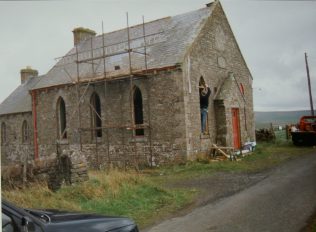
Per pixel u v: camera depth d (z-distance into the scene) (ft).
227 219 25.96
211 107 66.23
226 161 57.82
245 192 34.42
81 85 72.74
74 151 36.19
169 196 34.63
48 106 79.15
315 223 23.04
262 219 25.17
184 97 58.75
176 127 59.11
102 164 68.85
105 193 33.71
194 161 58.18
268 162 54.49
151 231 24.58
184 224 25.70
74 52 85.97
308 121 80.07
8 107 100.12
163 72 60.64
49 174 35.01
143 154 63.05
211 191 36.55
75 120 73.82
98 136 71.77
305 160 53.47
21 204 28.22
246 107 79.87
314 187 33.86
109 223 13.58
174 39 66.28
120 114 66.44
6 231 10.72
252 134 81.00
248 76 82.64
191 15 71.46
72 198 31.89
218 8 71.51
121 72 66.23
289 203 28.78
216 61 69.36
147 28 75.36
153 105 61.87
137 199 32.94
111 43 78.18
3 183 34.30
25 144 90.68
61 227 12.16
